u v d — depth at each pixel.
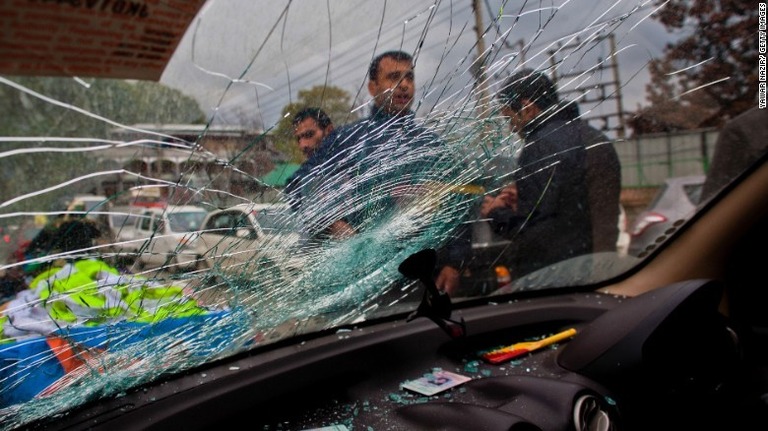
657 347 1.24
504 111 1.31
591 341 1.32
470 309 1.57
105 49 0.69
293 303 1.24
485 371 1.32
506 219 1.56
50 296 0.88
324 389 1.16
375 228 1.28
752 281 1.79
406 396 1.18
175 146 0.90
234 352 1.20
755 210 1.74
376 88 1.09
